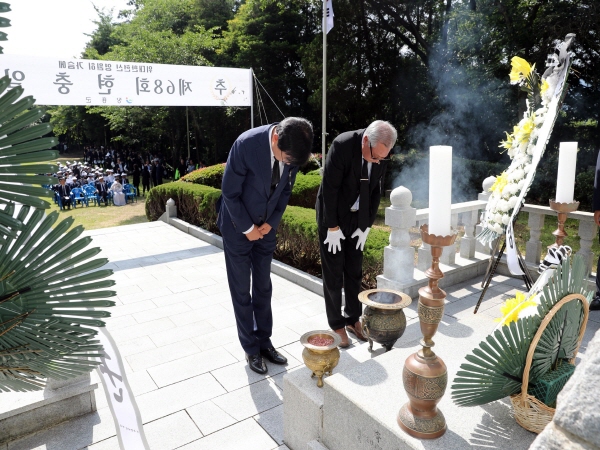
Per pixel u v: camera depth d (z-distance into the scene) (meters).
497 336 1.53
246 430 2.66
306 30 21.78
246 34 21.95
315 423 2.24
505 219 3.41
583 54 12.81
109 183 16.72
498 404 1.93
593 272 4.59
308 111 22.17
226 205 2.85
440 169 1.46
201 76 7.91
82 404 2.77
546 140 2.88
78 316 0.77
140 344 3.87
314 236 5.78
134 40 20.44
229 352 3.62
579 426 0.83
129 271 6.16
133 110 23.25
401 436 1.72
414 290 4.37
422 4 16.80
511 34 12.84
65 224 0.70
